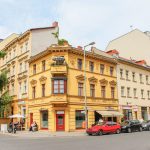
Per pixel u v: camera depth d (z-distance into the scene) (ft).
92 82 132.16
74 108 121.29
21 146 62.85
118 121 142.20
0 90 152.15
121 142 68.85
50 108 120.47
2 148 58.85
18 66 153.28
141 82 166.50
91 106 129.39
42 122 126.52
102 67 140.46
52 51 122.62
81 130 122.11
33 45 142.51
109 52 162.09
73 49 124.16
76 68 125.70
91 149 54.39
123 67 153.48
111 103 140.67
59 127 118.42
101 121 115.03
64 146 60.95
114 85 144.97
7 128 129.08
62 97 118.01
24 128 136.87
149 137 83.82
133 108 154.40
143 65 172.14
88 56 132.26
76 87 124.36
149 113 169.27
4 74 151.12
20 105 145.38
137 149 53.26
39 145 64.49
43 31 146.92
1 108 151.43
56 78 120.26
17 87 151.74
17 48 156.46
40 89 129.29
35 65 136.67
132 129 116.06
